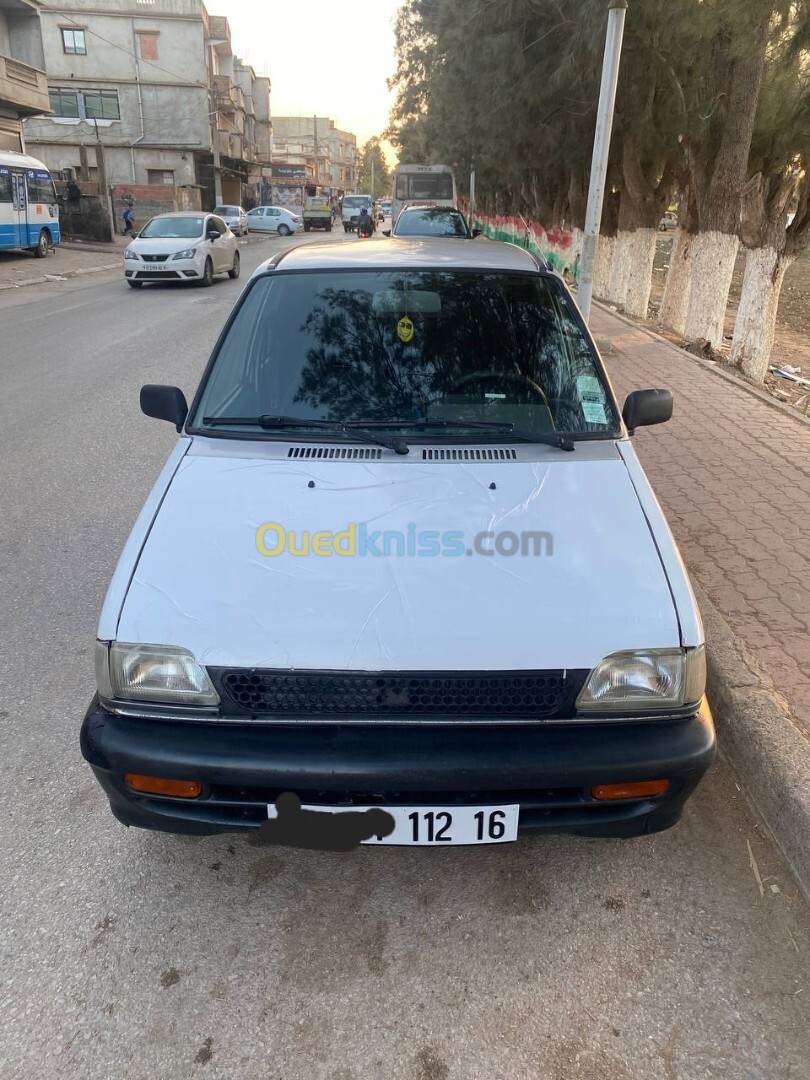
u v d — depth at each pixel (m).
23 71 25.39
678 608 2.23
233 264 19.39
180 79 40.84
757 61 8.99
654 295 22.03
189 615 2.19
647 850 2.66
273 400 3.04
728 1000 2.14
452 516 2.47
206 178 44.50
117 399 8.14
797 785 2.67
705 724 2.20
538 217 22.00
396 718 2.12
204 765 2.08
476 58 12.69
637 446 6.34
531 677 2.11
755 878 2.55
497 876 2.56
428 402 3.02
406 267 3.39
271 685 2.12
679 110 10.52
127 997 2.14
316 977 2.21
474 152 20.67
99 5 39.38
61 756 3.06
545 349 3.18
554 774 2.07
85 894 2.47
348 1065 1.98
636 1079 1.94
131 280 16.94
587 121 12.48
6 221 21.70
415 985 2.19
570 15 10.62
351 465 2.71
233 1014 2.10
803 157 9.63
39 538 4.93
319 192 83.88
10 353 10.34
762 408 7.60
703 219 10.84
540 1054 2.00
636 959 2.26
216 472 2.69
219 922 2.38
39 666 3.63
